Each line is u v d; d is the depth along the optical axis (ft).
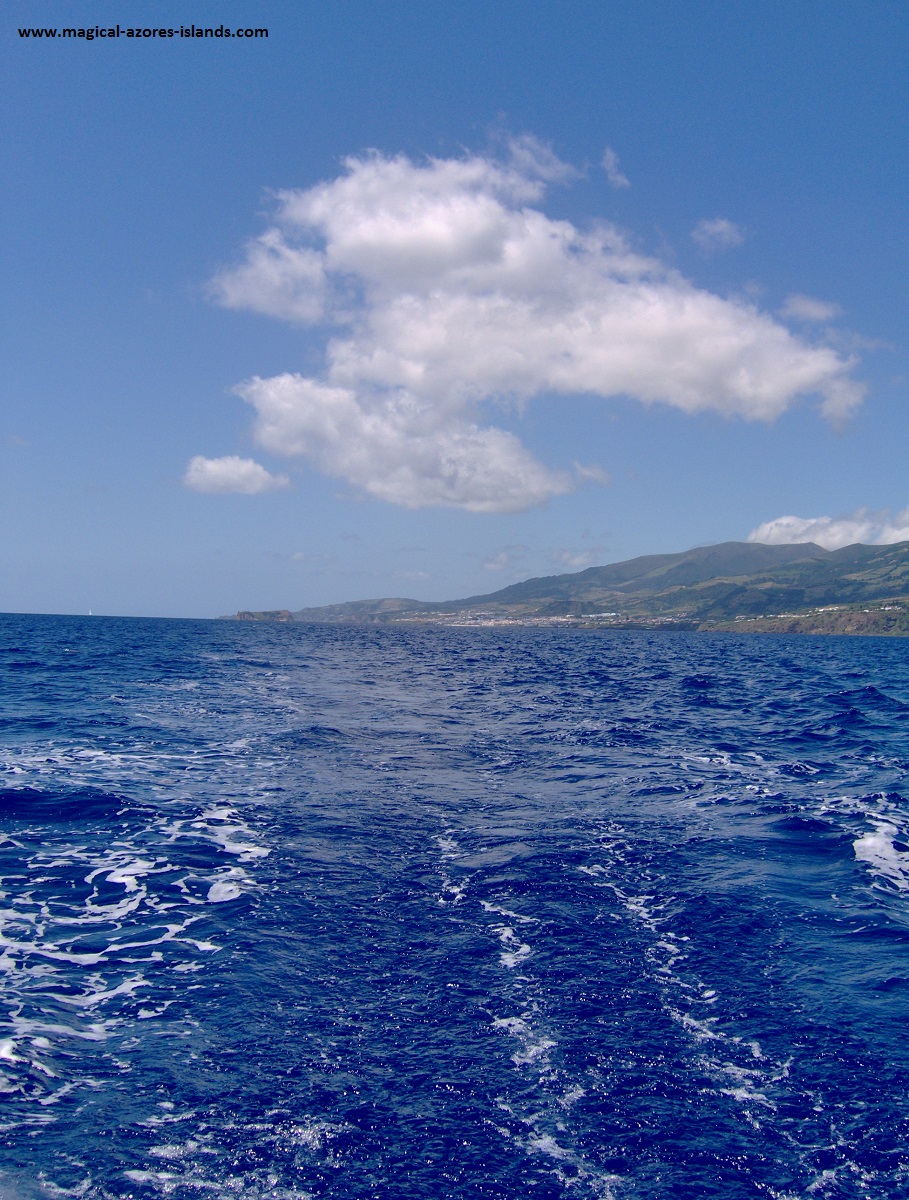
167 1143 28.35
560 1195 26.78
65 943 44.62
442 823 70.23
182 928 46.80
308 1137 28.96
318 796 78.13
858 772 97.66
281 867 57.41
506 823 70.69
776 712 161.58
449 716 143.23
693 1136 29.84
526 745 112.37
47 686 164.45
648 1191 27.12
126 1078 32.12
